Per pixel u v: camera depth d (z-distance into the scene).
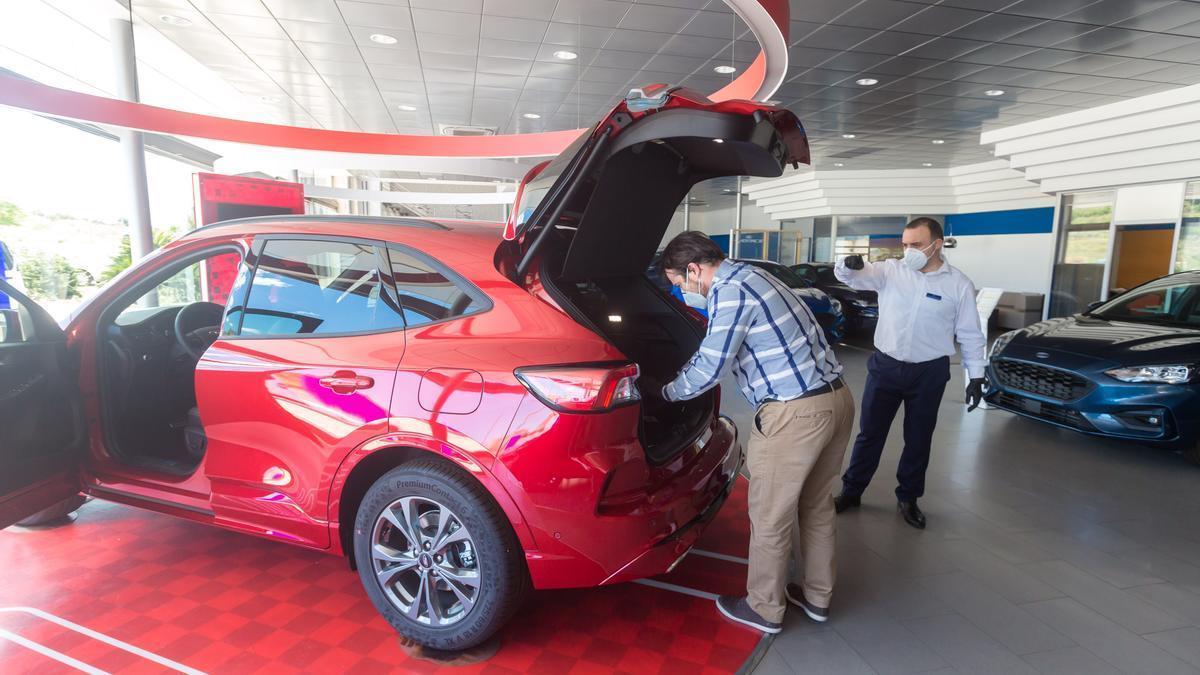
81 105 4.71
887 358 2.89
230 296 2.23
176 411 2.86
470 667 1.92
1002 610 2.30
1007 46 6.57
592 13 5.77
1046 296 10.70
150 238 6.54
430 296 1.96
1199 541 2.86
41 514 2.76
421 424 1.80
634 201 2.14
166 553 2.59
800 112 9.70
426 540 1.90
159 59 7.29
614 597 2.34
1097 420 3.87
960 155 13.84
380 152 6.54
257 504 2.11
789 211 18.81
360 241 2.10
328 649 1.99
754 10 3.15
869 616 2.25
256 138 5.95
